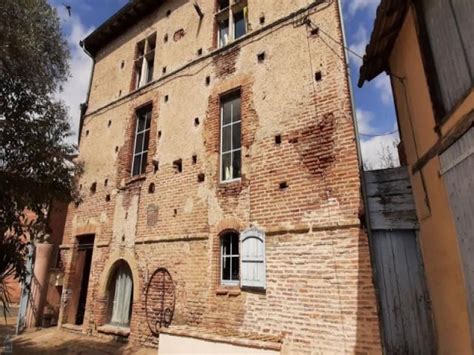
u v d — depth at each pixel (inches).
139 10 478.9
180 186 336.8
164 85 404.2
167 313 300.4
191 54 390.9
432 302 185.2
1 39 201.3
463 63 130.5
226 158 319.0
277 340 228.7
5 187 200.5
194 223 310.7
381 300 202.1
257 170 282.4
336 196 235.1
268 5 334.6
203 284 284.0
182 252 309.9
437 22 153.6
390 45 222.1
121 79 474.3
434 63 159.8
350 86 253.8
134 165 408.5
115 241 376.8
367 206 220.4
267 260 252.8
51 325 420.8
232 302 261.7
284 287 239.1
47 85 245.4
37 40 238.5
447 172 146.3
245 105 310.5
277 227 254.8
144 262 337.7
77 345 324.2
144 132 413.4
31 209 222.8
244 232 271.1
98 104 493.0
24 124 217.8
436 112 155.3
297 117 273.3
